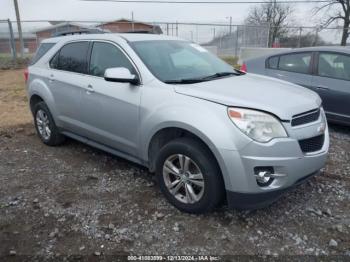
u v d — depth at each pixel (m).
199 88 3.46
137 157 3.97
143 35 4.51
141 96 3.69
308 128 3.23
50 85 5.06
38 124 5.60
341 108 5.85
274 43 27.31
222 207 3.57
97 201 3.73
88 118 4.45
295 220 3.36
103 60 4.31
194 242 3.04
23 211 3.56
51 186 4.11
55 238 3.12
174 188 3.50
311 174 3.35
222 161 3.04
